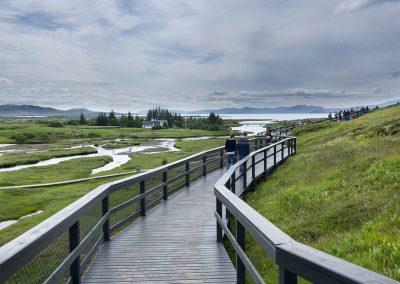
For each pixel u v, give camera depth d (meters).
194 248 7.93
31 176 45.75
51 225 4.27
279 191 14.43
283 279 3.04
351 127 33.22
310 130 42.38
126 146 95.62
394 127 22.11
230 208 5.76
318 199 11.56
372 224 8.09
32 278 4.59
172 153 69.00
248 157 14.91
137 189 24.48
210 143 90.25
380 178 11.49
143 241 8.45
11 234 19.58
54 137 137.62
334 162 16.44
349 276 2.10
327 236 8.70
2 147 104.62
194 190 15.24
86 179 40.09
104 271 6.64
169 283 6.10
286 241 3.21
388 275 5.73
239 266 5.64
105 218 7.81
